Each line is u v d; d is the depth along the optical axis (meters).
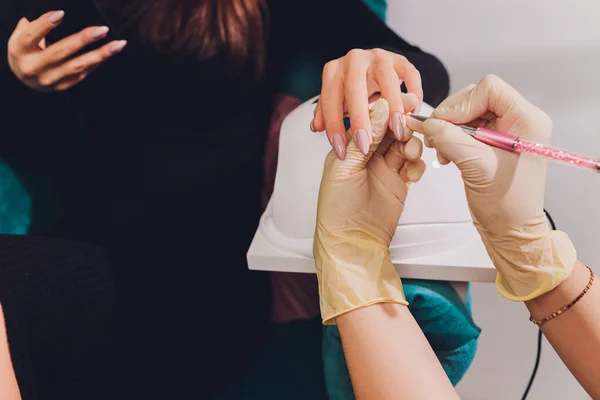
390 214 0.51
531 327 0.72
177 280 0.71
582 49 0.64
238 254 0.71
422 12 0.65
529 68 0.65
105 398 0.69
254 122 0.69
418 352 0.44
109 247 0.71
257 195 0.71
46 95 0.68
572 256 0.47
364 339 0.45
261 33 0.66
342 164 0.49
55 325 0.63
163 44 0.66
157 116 0.68
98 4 0.65
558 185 0.68
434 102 0.68
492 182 0.44
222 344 0.72
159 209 0.71
